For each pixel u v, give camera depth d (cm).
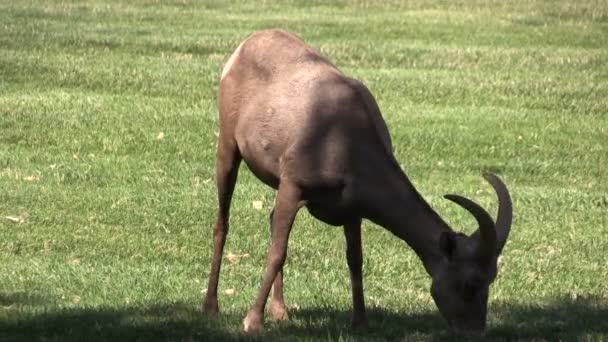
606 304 1366
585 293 1427
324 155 1141
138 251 1553
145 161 2047
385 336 1181
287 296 1373
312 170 1144
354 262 1202
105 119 2269
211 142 2172
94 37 3034
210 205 1781
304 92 1167
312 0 3828
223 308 1307
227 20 3422
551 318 1288
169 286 1391
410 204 1144
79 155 2073
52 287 1369
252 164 1216
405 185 1148
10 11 3403
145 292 1365
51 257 1512
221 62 2836
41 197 1777
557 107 2553
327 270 1505
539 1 3909
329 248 1592
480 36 3303
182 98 2488
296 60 1209
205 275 1467
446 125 2341
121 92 2520
